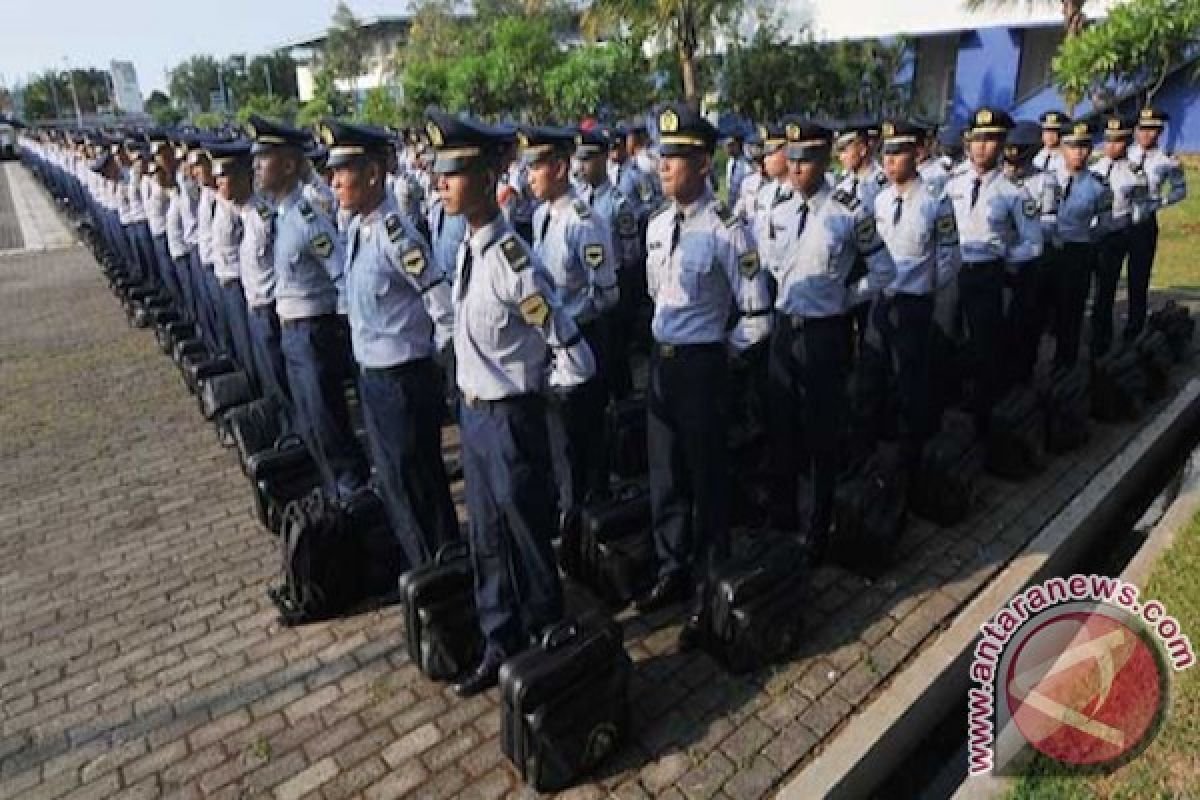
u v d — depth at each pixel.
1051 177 5.82
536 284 2.91
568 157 4.58
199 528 5.08
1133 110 18.36
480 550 3.33
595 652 2.95
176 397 7.48
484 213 2.97
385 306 3.62
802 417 4.10
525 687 2.82
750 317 3.43
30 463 6.18
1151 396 6.07
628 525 3.99
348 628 4.00
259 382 6.37
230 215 5.97
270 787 3.07
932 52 24.92
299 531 3.88
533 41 21.86
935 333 5.21
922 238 4.51
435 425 3.86
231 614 4.17
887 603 3.92
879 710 3.21
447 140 2.84
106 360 8.73
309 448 4.91
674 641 3.73
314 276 4.47
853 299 4.04
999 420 4.96
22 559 4.80
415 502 3.92
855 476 4.24
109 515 5.30
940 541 4.42
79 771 3.21
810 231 3.86
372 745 3.24
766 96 21.30
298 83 59.56
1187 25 12.91
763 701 3.33
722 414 3.61
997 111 4.98
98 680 3.73
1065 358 6.64
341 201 3.54
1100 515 4.77
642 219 7.86
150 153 8.58
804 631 3.69
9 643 4.03
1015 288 5.68
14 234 19.22
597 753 3.00
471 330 3.05
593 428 4.52
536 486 3.21
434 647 3.48
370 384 3.72
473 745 3.21
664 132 3.37
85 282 13.13
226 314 6.71
